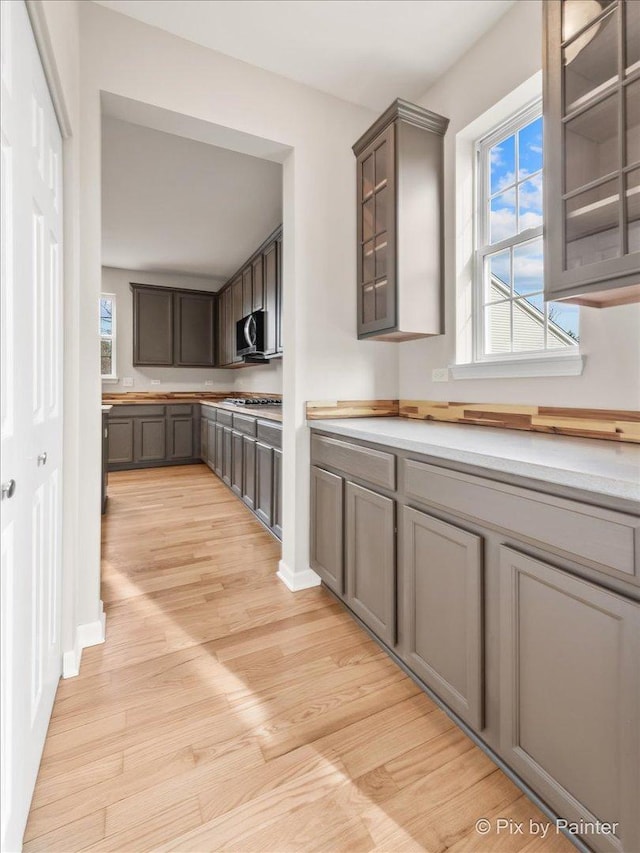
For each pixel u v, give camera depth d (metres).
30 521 1.02
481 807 1.06
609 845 0.85
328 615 1.97
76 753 1.21
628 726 0.82
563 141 1.26
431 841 0.98
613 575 0.85
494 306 2.05
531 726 1.03
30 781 1.04
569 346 1.71
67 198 1.51
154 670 1.57
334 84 2.17
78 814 1.03
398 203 1.98
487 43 1.88
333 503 1.98
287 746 1.24
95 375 1.72
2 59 0.77
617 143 1.19
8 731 0.83
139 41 1.77
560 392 1.60
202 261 5.22
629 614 0.81
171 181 3.21
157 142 2.72
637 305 1.37
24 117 0.92
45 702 1.23
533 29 1.68
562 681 0.95
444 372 2.17
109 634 1.80
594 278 1.19
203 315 5.93
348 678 1.53
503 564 1.09
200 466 5.70
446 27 1.84
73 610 1.55
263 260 4.05
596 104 1.20
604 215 1.24
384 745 1.24
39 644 1.15
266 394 5.21
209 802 1.07
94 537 1.73
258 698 1.43
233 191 3.36
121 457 5.39
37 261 1.10
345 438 1.89
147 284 5.62
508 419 1.82
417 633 1.43
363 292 2.29
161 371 6.01
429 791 1.10
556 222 1.29
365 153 2.20
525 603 1.04
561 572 0.94
